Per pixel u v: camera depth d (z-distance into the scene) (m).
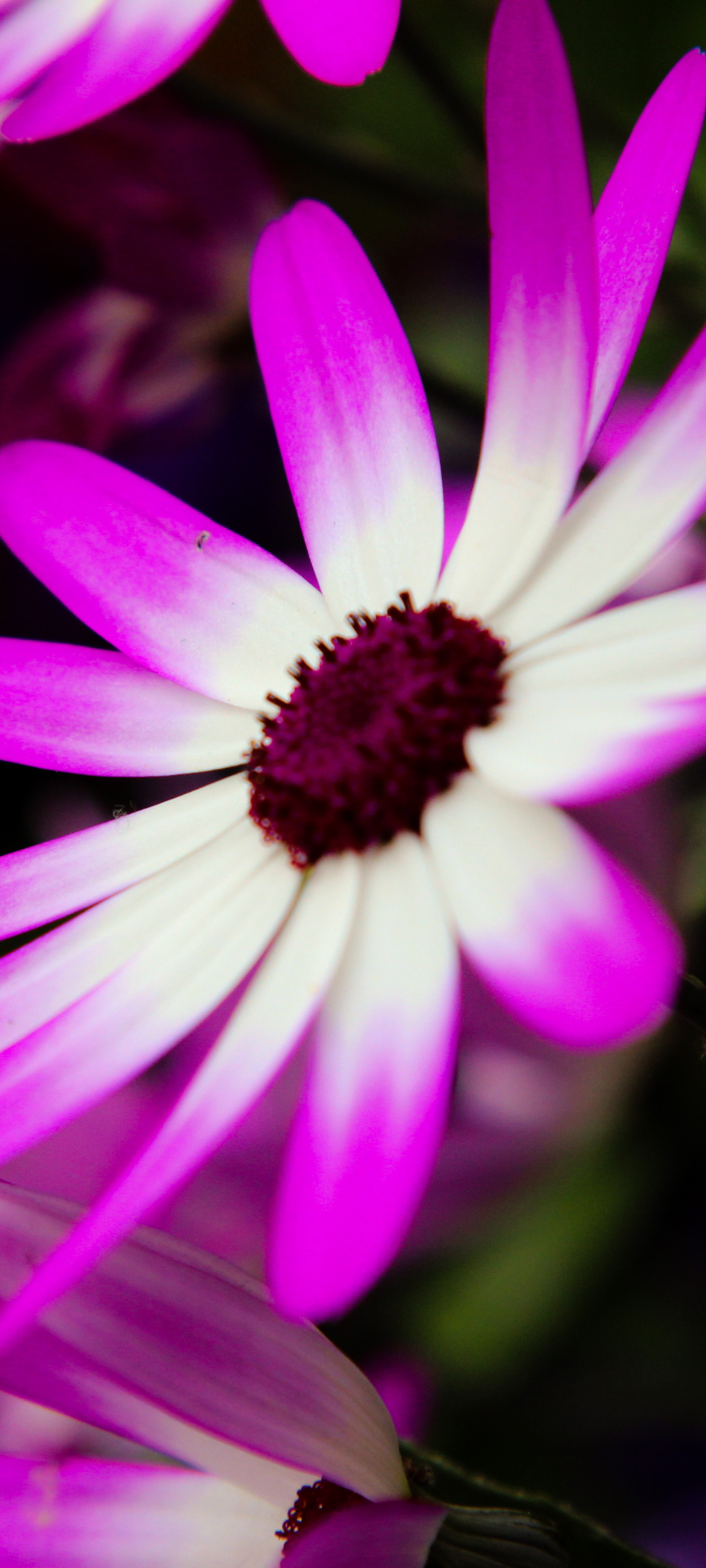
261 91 0.21
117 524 0.16
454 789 0.15
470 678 0.15
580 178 0.14
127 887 0.15
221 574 0.16
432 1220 0.19
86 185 0.19
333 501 0.16
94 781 0.20
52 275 0.20
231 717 0.16
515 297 0.15
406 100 0.21
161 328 0.20
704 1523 0.18
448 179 0.19
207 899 0.15
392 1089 0.14
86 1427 0.17
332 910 0.15
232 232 0.20
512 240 0.15
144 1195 0.13
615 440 0.19
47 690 0.16
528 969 0.14
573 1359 0.19
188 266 0.20
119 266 0.20
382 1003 0.14
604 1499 0.18
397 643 0.15
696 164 0.19
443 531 0.16
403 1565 0.14
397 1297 0.19
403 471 0.16
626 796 0.18
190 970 0.15
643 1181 0.19
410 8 0.20
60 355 0.20
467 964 0.19
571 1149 0.19
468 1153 0.19
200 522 0.16
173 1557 0.15
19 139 0.15
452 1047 0.14
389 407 0.16
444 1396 0.19
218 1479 0.15
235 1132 0.19
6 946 0.20
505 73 0.14
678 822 0.18
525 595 0.15
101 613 0.16
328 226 0.16
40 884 0.15
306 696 0.15
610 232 0.15
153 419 0.20
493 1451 0.18
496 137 0.14
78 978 0.15
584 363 0.14
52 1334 0.14
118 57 0.16
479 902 0.14
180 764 0.16
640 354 0.19
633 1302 0.19
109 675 0.16
